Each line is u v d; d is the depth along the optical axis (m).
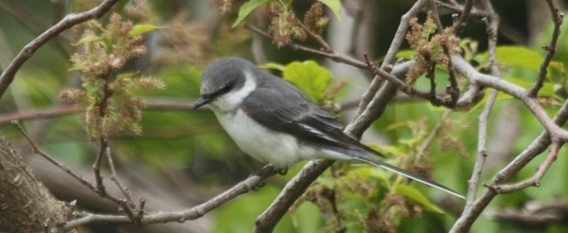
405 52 9.78
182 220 7.88
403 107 12.20
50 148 14.55
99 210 14.25
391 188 9.71
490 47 9.60
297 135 10.60
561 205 11.20
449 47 7.59
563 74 10.09
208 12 15.04
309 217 10.43
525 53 10.08
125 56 7.17
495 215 11.20
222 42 12.66
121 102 7.16
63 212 8.09
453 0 10.05
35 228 8.02
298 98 10.76
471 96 7.94
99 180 7.47
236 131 10.98
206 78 11.02
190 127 14.48
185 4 15.25
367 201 9.88
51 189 13.89
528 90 7.48
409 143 10.16
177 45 12.35
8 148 7.96
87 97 7.17
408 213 9.70
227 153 15.51
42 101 15.32
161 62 12.44
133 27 7.69
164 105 13.47
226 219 11.49
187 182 16.73
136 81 7.20
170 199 15.66
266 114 10.70
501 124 11.70
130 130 7.27
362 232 10.01
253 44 13.96
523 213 11.27
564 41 11.13
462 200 11.02
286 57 16.22
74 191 14.02
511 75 11.56
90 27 7.54
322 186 9.64
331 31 14.59
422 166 9.95
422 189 10.91
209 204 8.06
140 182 15.48
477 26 16.22
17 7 14.58
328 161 9.84
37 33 14.17
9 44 16.67
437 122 10.84
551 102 9.73
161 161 15.48
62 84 15.64
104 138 7.31
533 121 11.02
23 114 12.57
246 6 8.24
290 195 9.47
